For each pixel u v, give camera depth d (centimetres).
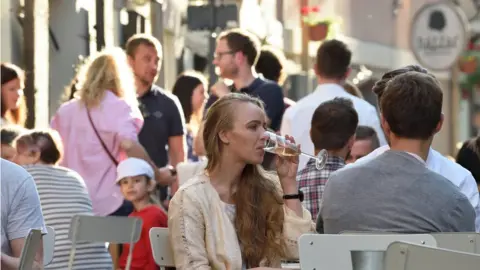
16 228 1036
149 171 1583
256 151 1064
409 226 985
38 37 2217
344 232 938
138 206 1584
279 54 1864
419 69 1211
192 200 1054
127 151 1595
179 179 1633
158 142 1730
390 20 5491
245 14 3575
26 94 2184
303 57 4147
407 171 997
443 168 1148
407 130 1007
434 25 4291
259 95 1642
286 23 4375
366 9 5362
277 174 1103
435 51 4300
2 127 1527
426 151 1020
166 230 1075
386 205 991
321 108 1341
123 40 2736
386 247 896
